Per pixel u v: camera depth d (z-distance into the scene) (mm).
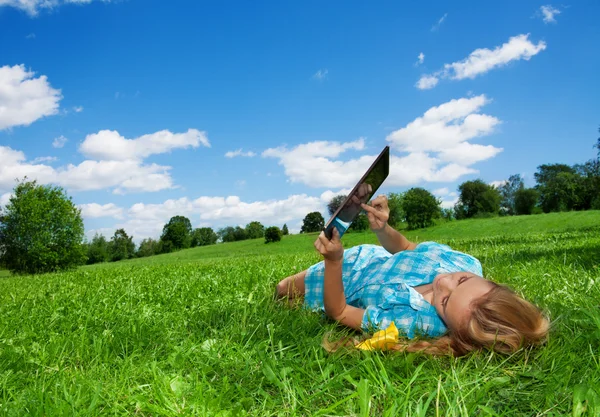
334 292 2941
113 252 95188
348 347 2520
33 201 32875
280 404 1946
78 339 2975
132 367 2393
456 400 1749
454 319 2465
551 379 2004
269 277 5762
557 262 6273
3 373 2396
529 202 90625
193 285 5676
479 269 3551
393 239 3793
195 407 1861
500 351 2312
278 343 2699
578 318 2967
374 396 1926
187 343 2779
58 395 2068
